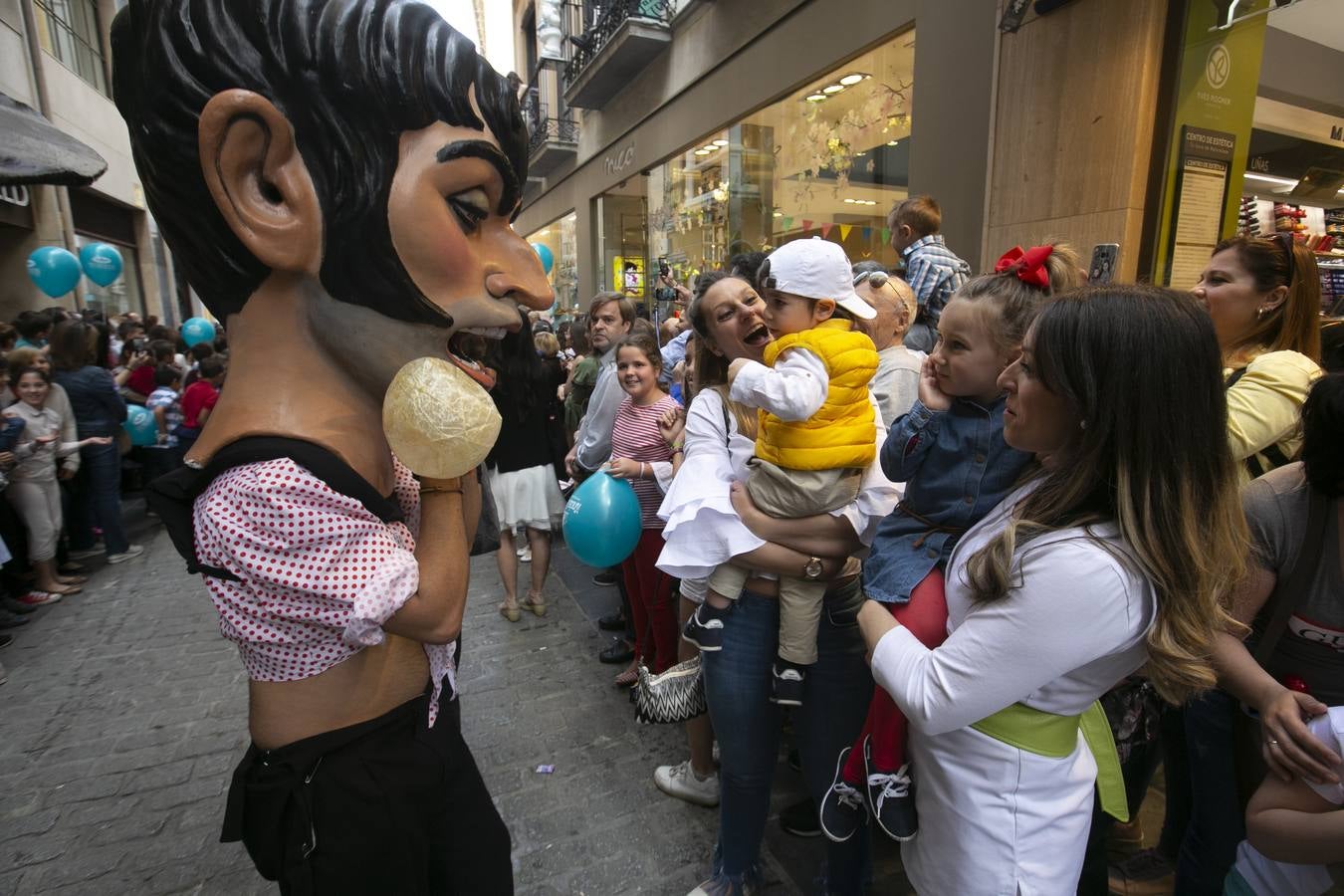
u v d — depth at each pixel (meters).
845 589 1.81
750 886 1.97
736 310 1.90
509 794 2.55
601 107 11.46
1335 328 1.91
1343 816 1.19
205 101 1.00
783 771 2.69
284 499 1.00
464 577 1.18
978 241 4.55
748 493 1.70
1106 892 1.64
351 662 1.16
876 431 1.71
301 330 1.11
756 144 7.38
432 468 1.09
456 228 1.08
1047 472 1.16
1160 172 3.72
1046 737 1.13
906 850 1.35
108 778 2.74
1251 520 1.44
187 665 3.68
